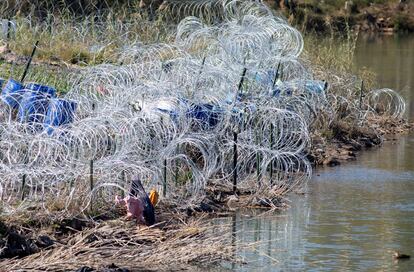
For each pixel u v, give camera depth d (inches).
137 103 1841.8
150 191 1689.2
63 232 1530.5
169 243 1514.5
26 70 2101.4
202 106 1921.8
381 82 3656.5
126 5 3688.5
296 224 1706.4
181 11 3708.2
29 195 1590.8
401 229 1689.2
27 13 3390.7
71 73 2340.1
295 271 1456.7
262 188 1867.6
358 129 2561.5
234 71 2129.7
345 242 1605.6
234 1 2940.5
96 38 3036.4
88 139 1678.2
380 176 2118.6
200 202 1760.6
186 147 1899.6
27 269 1363.2
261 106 2014.0
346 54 3412.9
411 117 2957.7
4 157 1611.7
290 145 2096.5
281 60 2311.8
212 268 1454.2
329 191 1953.7
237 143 1860.2
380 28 6456.7
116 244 1496.1
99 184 1589.6
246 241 1593.3
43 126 1676.9
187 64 2153.1
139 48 2561.5
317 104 2456.9
